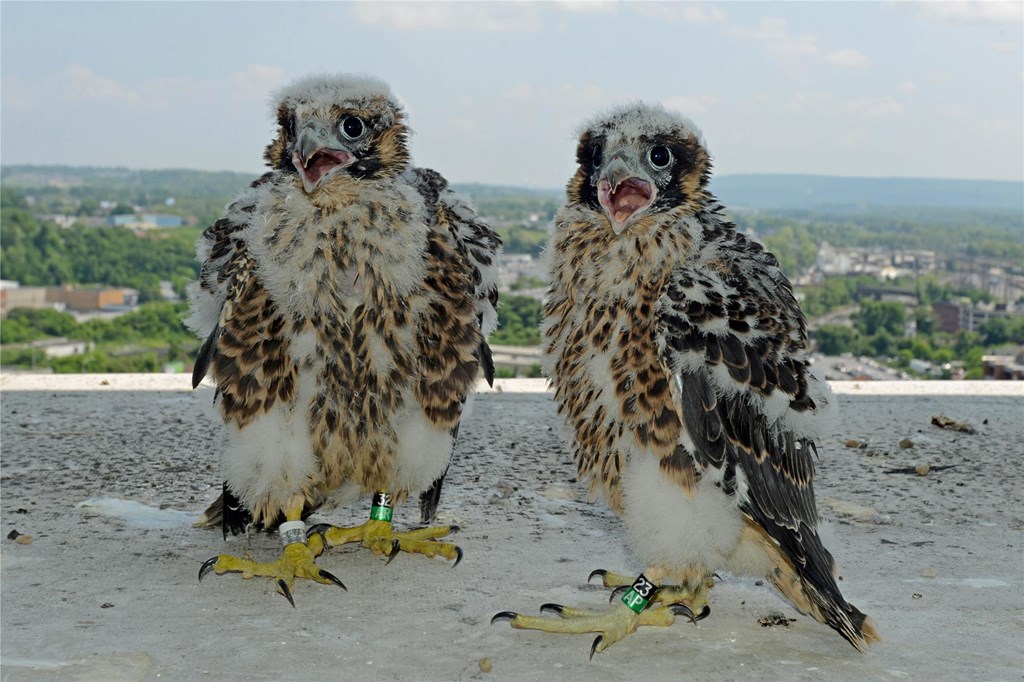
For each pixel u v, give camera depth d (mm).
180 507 1285
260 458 1070
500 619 1025
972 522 1270
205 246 1147
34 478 1369
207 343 1118
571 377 1036
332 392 1067
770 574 1028
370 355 1067
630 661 970
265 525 1143
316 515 1269
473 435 1596
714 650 990
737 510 986
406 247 1065
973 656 978
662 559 990
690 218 1027
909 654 981
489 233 1159
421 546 1155
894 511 1304
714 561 991
